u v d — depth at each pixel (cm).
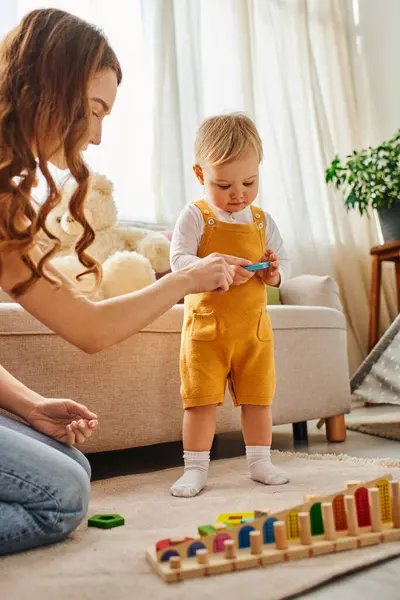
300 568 84
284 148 310
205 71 292
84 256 100
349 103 338
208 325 141
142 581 81
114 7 260
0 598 77
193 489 130
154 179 263
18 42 92
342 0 345
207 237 145
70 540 99
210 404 140
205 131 146
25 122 89
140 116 266
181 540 86
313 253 308
